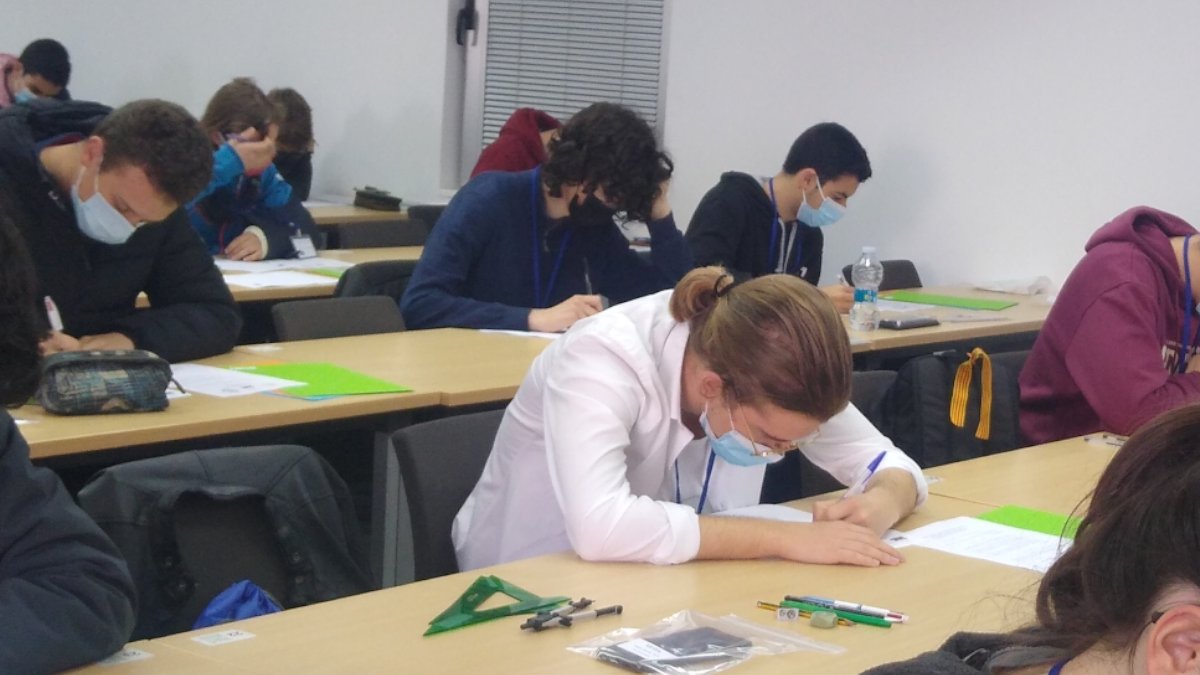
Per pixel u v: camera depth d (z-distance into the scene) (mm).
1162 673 754
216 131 4656
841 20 5121
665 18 5684
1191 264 2779
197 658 1324
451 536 2010
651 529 1723
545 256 3383
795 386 1640
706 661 1379
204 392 2504
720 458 1995
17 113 2652
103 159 2529
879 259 5152
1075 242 4633
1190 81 4332
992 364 2961
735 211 4090
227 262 4418
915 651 1444
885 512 1907
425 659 1351
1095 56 4539
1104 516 805
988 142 4820
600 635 1446
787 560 1768
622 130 3137
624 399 1818
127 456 2275
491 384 2682
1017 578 1723
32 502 1291
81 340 2619
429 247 3377
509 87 6152
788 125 5301
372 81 6504
